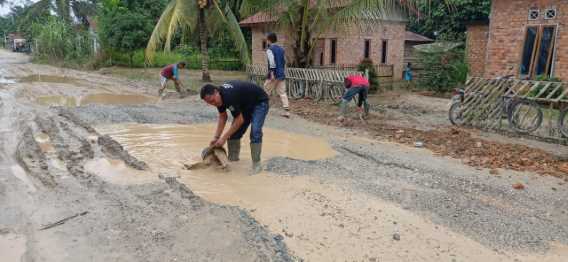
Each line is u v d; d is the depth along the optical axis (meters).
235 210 4.55
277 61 10.33
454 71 16.66
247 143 7.46
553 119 10.39
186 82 19.33
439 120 10.75
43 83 17.61
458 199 5.14
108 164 6.16
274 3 13.99
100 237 4.00
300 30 14.40
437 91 16.91
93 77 21.56
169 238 3.97
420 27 27.11
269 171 5.96
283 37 20.17
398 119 10.72
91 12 38.00
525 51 13.51
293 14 14.20
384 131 9.03
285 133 8.62
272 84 10.45
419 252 3.92
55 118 9.28
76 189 5.17
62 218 4.39
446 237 4.20
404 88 18.48
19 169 5.91
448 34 23.81
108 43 28.28
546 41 13.04
